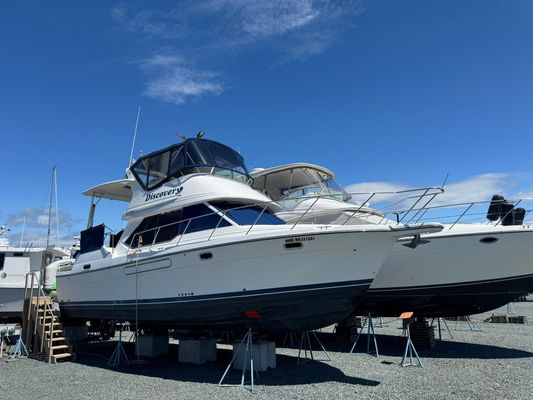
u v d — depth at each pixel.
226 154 9.84
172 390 6.39
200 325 7.95
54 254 16.53
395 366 8.16
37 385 6.88
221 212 7.98
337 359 8.89
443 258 9.68
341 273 6.79
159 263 8.10
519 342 11.13
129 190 11.88
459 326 15.16
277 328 7.43
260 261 6.92
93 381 7.11
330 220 11.12
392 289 10.20
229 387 6.54
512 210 9.95
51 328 9.51
